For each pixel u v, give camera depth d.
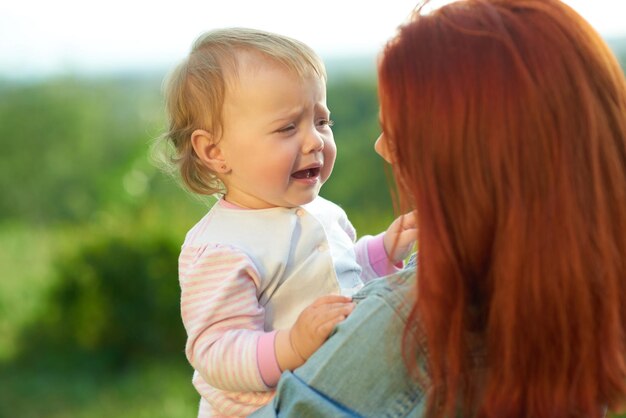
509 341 1.39
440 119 1.39
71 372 6.86
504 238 1.38
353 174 9.46
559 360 1.40
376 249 2.05
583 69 1.42
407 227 2.03
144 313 7.04
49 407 6.10
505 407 1.41
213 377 1.71
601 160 1.42
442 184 1.41
